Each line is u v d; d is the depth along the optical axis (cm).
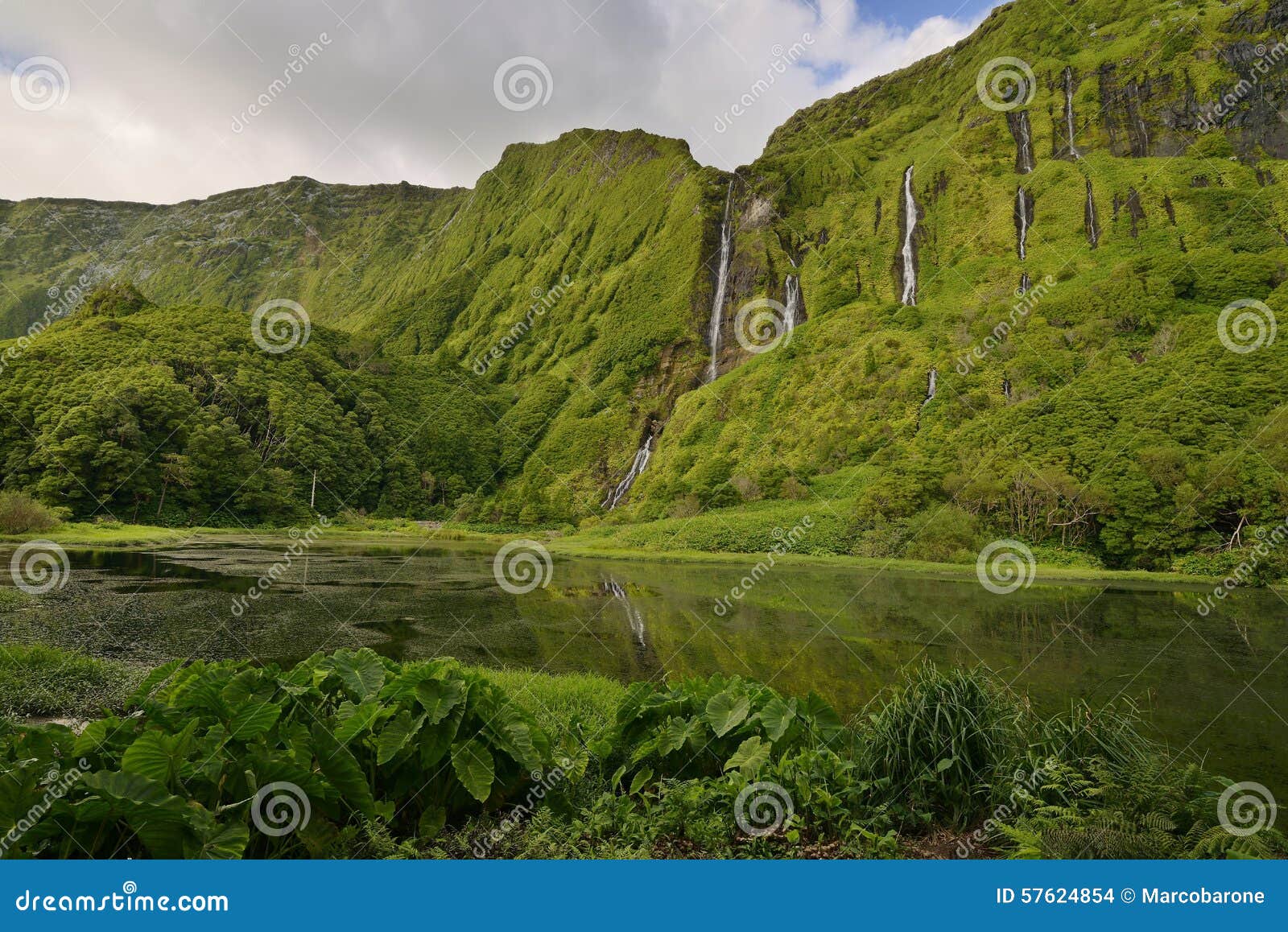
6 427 7006
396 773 483
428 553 5072
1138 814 456
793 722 569
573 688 988
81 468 6694
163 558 3725
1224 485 4369
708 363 12256
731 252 13562
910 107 16438
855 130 17538
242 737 421
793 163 15000
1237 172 10475
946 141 13625
